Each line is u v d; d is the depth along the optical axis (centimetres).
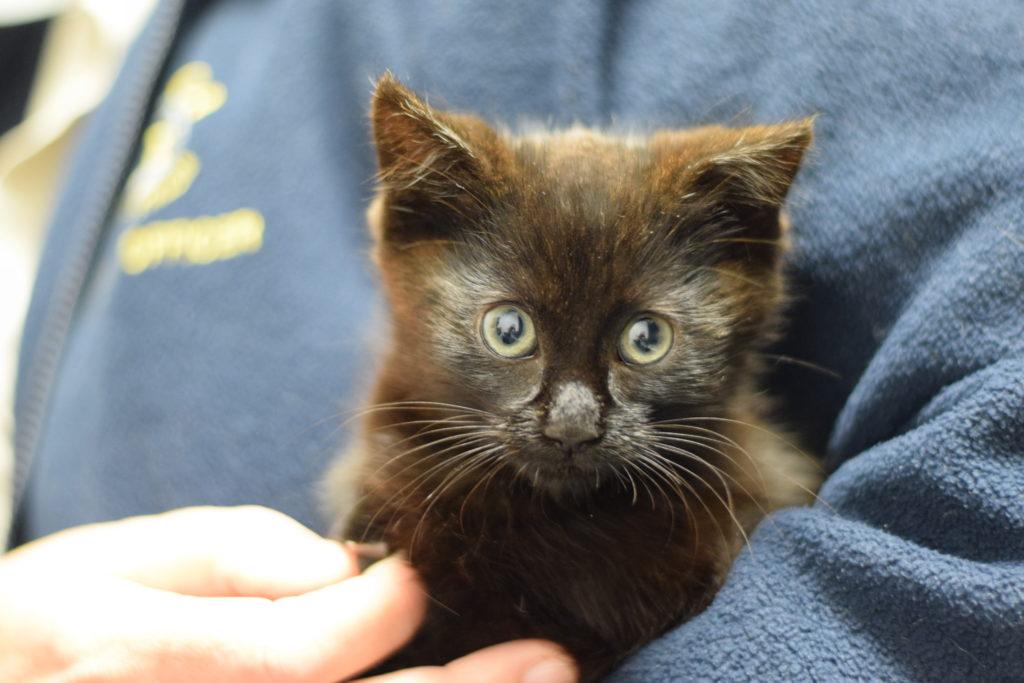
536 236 26
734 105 29
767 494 27
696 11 30
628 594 26
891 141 26
